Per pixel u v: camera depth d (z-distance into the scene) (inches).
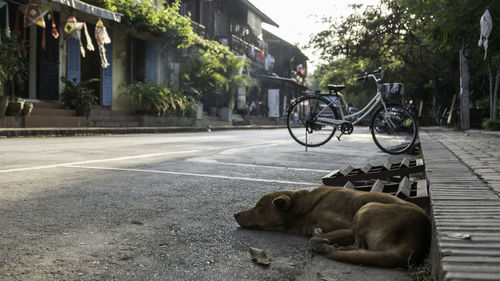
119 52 748.6
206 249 96.6
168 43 857.5
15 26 519.2
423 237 83.7
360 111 294.5
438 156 209.3
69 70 638.5
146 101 732.7
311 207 107.0
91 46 588.4
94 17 685.3
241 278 79.9
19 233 104.1
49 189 158.2
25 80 589.3
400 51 982.4
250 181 186.4
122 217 122.0
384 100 287.9
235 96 1184.8
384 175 168.4
